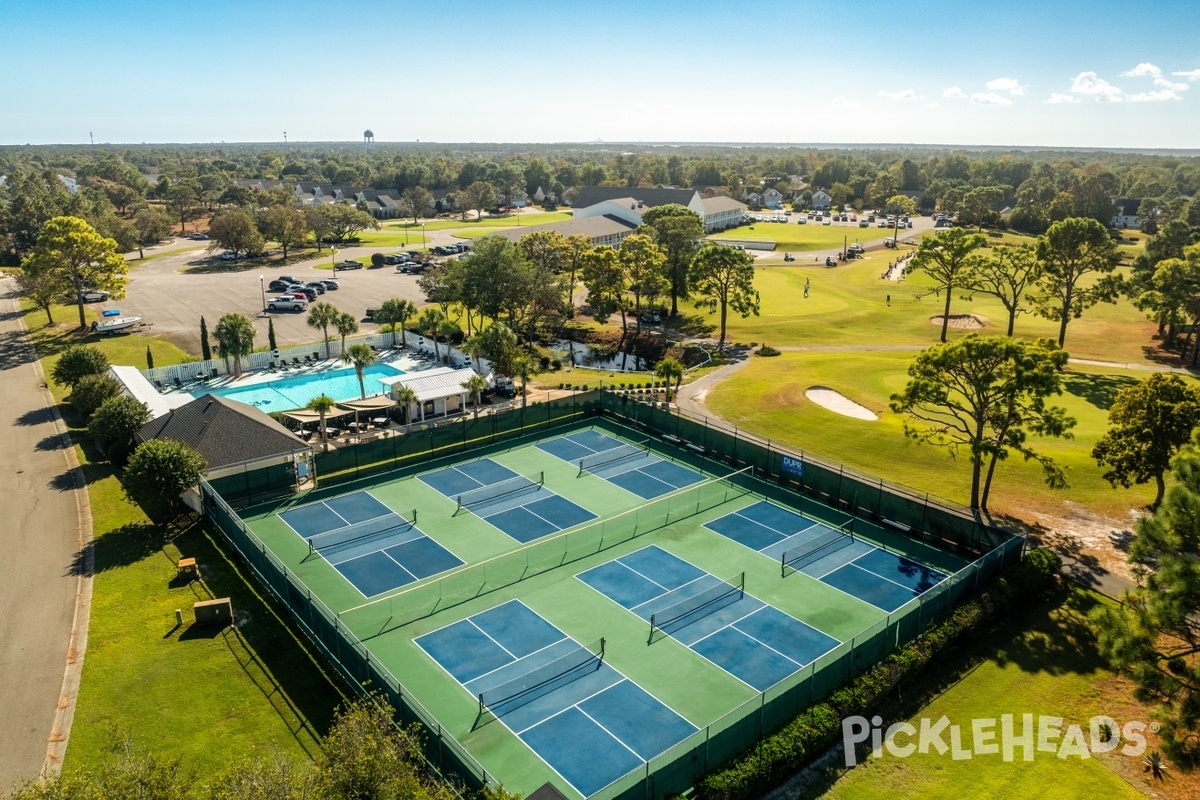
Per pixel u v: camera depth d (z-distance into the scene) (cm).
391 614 3784
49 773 2578
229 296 11344
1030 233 19625
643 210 18200
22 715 2986
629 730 3008
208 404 5312
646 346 9412
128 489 4512
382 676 2872
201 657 3344
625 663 3425
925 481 5206
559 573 4184
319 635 3322
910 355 8375
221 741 2845
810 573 4206
